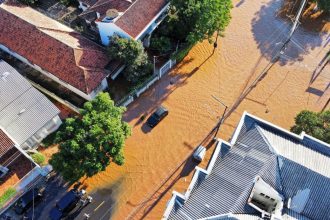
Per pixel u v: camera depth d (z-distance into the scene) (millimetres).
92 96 57219
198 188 40625
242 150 42469
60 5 70625
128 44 56281
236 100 59281
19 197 49594
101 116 47188
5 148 49344
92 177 52062
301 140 43156
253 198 42656
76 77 56219
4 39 60906
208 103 58875
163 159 53562
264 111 58156
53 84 60969
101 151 46844
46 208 49656
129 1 60719
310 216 38938
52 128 55406
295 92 60312
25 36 59812
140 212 49344
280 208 38656
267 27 68875
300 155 41469
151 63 59875
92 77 56250
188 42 61938
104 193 50781
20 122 52438
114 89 59938
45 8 70438
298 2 72000
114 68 58594
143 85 58938
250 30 68375
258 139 42875
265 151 41594
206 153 54000
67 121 47875
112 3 61812
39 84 60812
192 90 60219
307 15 70750
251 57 64500
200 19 58125
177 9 60812
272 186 39938
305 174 39531
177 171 52531
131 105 58719
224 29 62562
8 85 55062
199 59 64062
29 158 50344
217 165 42062
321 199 38906
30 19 61469
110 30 59031
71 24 67688
